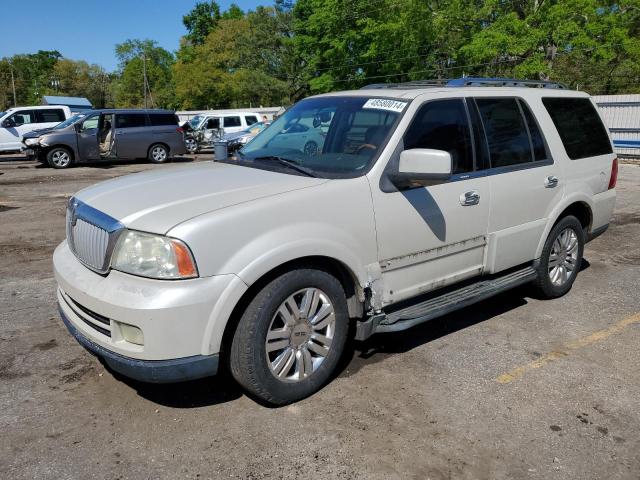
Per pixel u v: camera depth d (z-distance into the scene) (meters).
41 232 8.05
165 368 2.90
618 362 4.04
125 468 2.82
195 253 2.90
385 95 4.09
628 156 20.00
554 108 5.04
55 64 102.88
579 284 5.79
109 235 3.05
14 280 5.79
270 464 2.86
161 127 18.75
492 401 3.49
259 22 59.19
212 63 64.38
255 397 3.34
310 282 3.32
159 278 2.91
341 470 2.82
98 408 3.36
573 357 4.11
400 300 3.84
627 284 5.80
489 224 4.31
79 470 2.80
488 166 4.30
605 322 4.77
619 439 3.12
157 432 3.12
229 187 3.39
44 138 16.89
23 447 2.98
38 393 3.52
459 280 4.23
